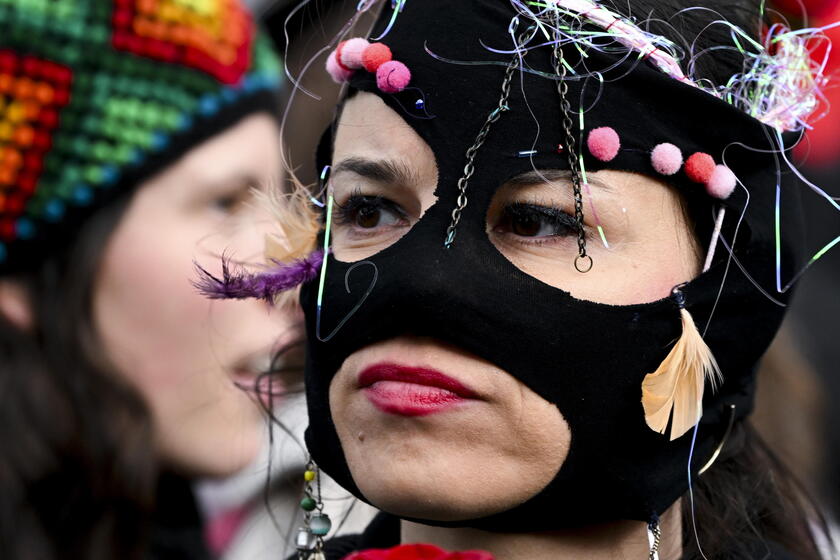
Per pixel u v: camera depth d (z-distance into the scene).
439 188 2.07
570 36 2.10
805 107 2.34
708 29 2.23
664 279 2.09
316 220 2.33
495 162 2.06
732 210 2.14
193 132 3.15
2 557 2.91
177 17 3.13
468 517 2.03
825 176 3.91
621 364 2.05
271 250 2.36
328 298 2.12
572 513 2.07
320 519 2.36
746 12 2.32
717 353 2.17
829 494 3.35
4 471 2.94
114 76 3.10
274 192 2.50
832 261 4.02
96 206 3.08
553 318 2.02
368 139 2.14
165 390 3.08
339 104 2.30
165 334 3.08
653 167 2.09
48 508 2.97
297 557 2.74
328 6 2.74
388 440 2.03
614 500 2.07
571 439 2.04
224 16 3.22
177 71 3.14
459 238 2.04
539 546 2.11
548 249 2.07
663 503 2.10
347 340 2.08
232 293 2.23
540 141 2.07
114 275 3.06
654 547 2.08
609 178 2.07
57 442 2.98
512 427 2.01
